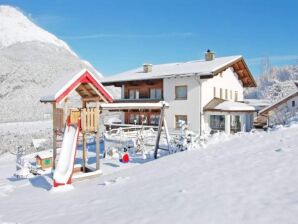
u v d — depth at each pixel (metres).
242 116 29.34
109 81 33.84
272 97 76.00
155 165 13.14
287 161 8.88
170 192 7.58
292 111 29.00
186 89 29.09
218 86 30.72
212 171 9.48
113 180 10.63
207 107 27.98
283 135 14.26
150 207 6.42
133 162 18.00
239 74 34.53
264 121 33.12
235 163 10.08
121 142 22.08
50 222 6.20
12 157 28.91
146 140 23.64
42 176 13.66
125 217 5.90
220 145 15.37
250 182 7.31
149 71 34.12
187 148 17.62
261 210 5.22
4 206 8.42
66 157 11.07
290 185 6.50
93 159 20.16
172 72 30.25
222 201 6.09
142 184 9.30
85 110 12.09
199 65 31.44
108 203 7.38
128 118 33.22
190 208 5.92
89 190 9.64
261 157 10.23
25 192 10.57
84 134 13.55
